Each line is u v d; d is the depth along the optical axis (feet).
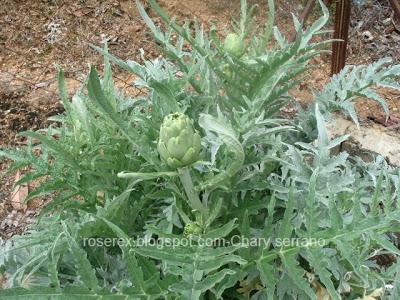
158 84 5.31
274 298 5.50
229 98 6.09
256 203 5.71
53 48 12.01
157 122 5.67
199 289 4.63
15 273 5.28
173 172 4.74
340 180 5.62
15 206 9.51
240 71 5.85
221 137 4.67
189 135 4.55
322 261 4.82
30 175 5.63
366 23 12.89
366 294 5.67
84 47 12.03
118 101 6.33
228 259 4.68
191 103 6.00
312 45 5.86
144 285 4.74
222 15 12.60
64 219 5.95
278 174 6.48
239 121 5.40
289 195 4.91
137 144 5.08
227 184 5.41
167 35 6.55
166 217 5.63
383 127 9.89
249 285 5.64
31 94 10.96
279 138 5.74
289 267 4.85
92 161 5.66
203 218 5.19
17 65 11.63
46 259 5.35
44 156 5.80
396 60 12.16
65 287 4.52
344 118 9.61
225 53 5.94
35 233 5.84
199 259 4.71
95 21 12.55
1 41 12.03
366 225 4.79
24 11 12.51
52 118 6.17
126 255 4.61
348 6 8.84
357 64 12.07
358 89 6.68
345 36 9.07
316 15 12.58
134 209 5.73
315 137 6.95
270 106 6.42
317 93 6.93
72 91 10.94
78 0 12.80
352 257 4.91
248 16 6.13
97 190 5.84
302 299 5.39
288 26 12.39
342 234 4.82
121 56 11.88
